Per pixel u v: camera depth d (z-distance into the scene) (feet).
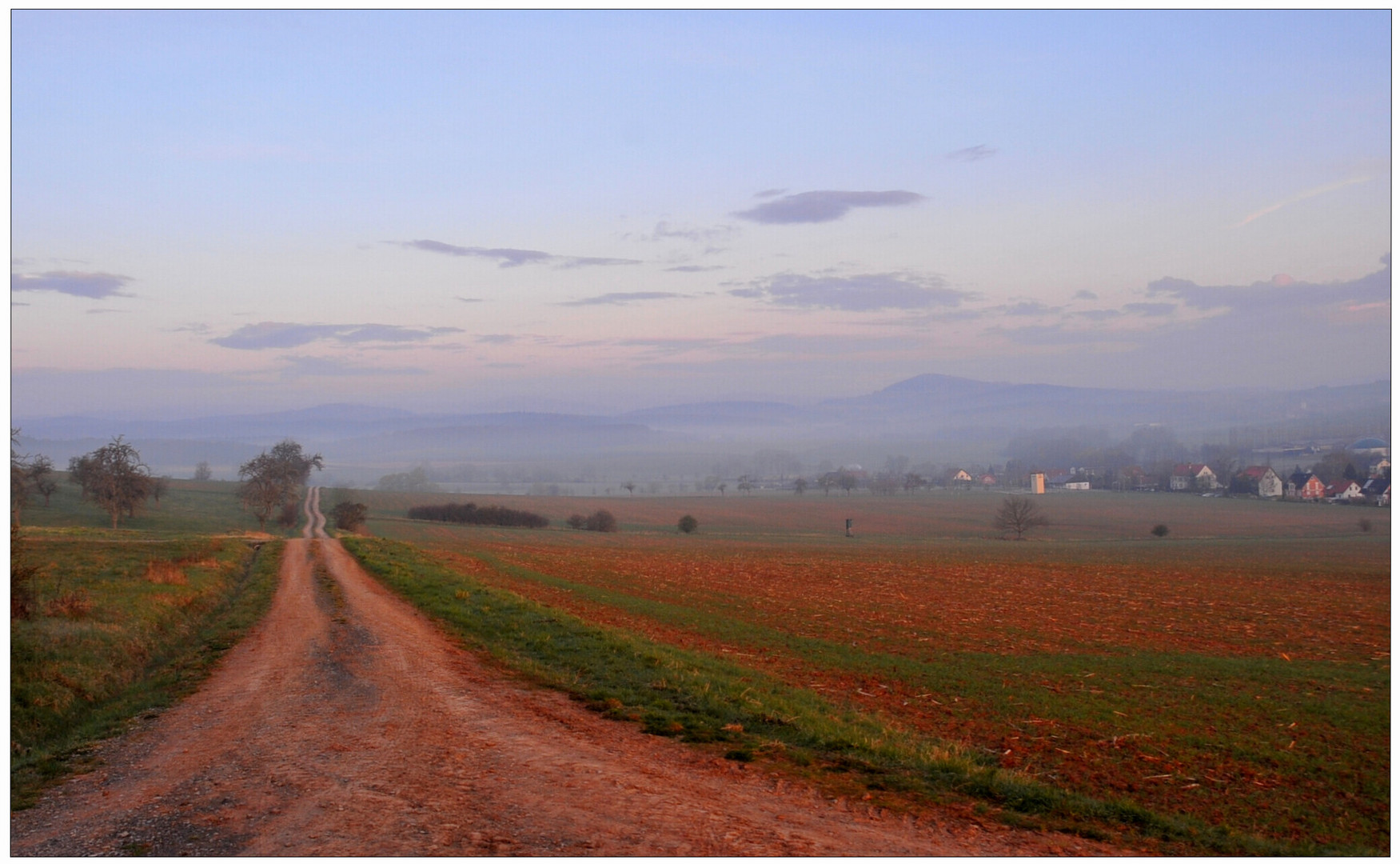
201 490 426.51
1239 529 400.67
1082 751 48.91
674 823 27.25
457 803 28.63
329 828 26.25
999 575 184.03
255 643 67.82
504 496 563.48
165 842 25.45
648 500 592.19
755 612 111.55
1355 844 36.11
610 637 69.51
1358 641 97.04
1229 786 43.52
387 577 120.67
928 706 59.11
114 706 48.44
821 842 26.30
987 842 27.45
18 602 62.75
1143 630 104.32
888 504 581.12
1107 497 611.06
